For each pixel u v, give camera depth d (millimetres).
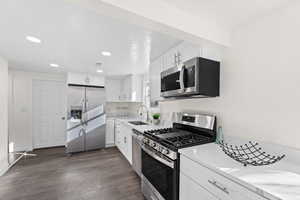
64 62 2924
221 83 1618
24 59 2758
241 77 1429
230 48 1537
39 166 2889
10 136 3711
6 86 2871
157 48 2133
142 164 2043
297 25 1073
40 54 2463
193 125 1854
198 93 1495
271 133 1201
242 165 988
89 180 2371
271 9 1190
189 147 1388
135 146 2518
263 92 1260
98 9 987
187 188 1215
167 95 1893
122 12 1008
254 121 1316
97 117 4004
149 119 3377
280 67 1158
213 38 1416
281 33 1157
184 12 1238
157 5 1106
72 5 1208
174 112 2314
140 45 2031
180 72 1626
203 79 1516
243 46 1421
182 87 1609
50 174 2561
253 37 1343
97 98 4031
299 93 1055
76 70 3605
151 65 2818
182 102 2244
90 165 2967
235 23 1412
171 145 1399
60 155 3545
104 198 1923
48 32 1689
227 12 1243
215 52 1677
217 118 1655
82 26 1550
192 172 1160
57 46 2104
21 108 3826
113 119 4371
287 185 749
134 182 2322
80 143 3752
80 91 3838
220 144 1495
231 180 869
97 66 3213
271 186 739
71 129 3674
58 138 4262
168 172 1406
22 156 3451
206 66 1536
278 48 1172
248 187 776
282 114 1139
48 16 1370
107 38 1835
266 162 1021
